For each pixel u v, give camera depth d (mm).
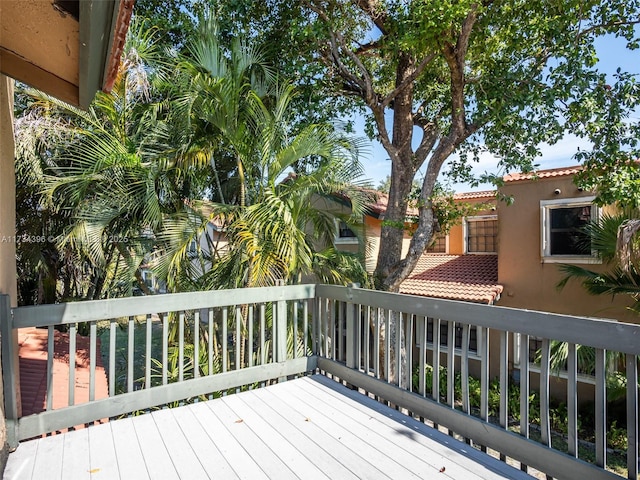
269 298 3326
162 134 5211
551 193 8125
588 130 5523
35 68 2271
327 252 5242
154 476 1975
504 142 6340
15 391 2205
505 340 2154
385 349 2922
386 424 2553
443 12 4918
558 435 6812
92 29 1547
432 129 7988
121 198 4828
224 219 4895
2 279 2289
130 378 2660
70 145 5453
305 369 3535
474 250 11117
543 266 8266
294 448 2252
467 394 2350
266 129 4531
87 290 9086
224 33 5914
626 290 5855
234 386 3125
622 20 5551
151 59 5023
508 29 5938
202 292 2955
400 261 7168
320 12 5930
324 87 6988
